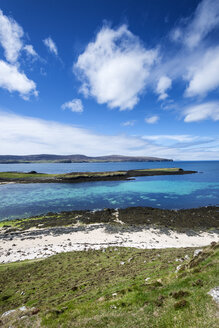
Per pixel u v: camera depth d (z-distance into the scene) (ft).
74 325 34.35
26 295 57.93
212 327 26.66
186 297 35.55
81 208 188.96
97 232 126.41
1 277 71.00
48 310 41.65
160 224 140.15
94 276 66.59
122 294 44.01
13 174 434.30
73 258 86.33
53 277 69.15
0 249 101.35
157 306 35.22
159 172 521.65
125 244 104.88
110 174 449.06
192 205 191.93
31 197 237.04
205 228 131.23
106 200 219.82
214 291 34.35
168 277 48.70
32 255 92.63
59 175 430.61
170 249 92.12
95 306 40.37
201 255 54.39
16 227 138.31
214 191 260.01
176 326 28.73
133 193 257.34
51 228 135.54
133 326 31.07
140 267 69.00
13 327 37.76
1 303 54.13
